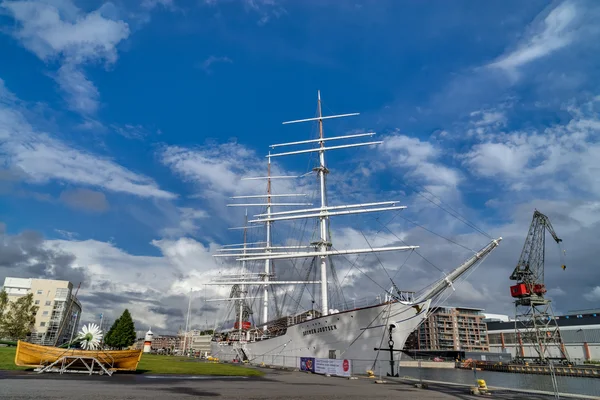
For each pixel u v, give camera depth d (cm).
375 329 3819
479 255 3869
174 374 3164
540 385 6644
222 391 2031
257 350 6244
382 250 5088
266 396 1881
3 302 8600
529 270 11262
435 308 3969
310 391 2202
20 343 2838
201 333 18100
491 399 2156
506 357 16200
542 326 11756
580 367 9938
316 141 6253
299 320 5509
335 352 4138
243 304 9594
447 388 2773
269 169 9794
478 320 18775
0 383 1939
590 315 15688
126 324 13088
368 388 2534
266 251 8881
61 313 13362
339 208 5766
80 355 2875
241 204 9444
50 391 1706
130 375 2886
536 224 11362
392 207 5475
